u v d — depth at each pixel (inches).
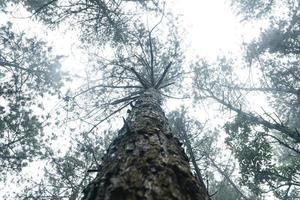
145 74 370.3
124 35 367.2
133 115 161.6
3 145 387.9
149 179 73.8
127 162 86.8
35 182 340.8
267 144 370.9
